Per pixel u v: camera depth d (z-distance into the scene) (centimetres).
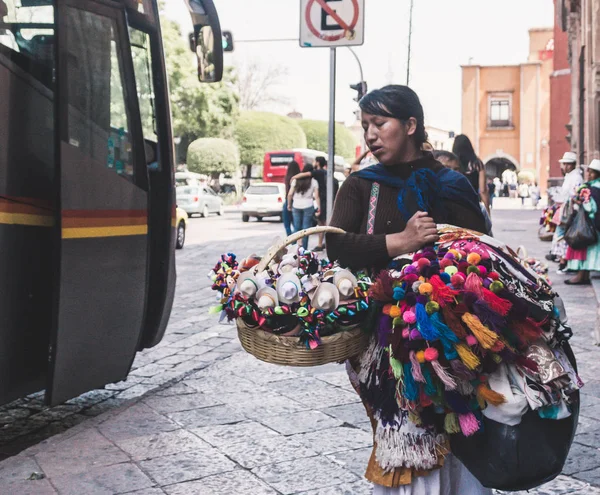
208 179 5381
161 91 552
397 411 237
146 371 612
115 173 456
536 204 4306
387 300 228
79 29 429
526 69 6794
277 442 420
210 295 1033
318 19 820
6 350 404
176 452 407
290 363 235
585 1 1770
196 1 559
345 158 8288
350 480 366
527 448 227
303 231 246
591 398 489
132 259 474
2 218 391
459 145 672
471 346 220
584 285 1033
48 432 481
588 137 1573
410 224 241
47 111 430
